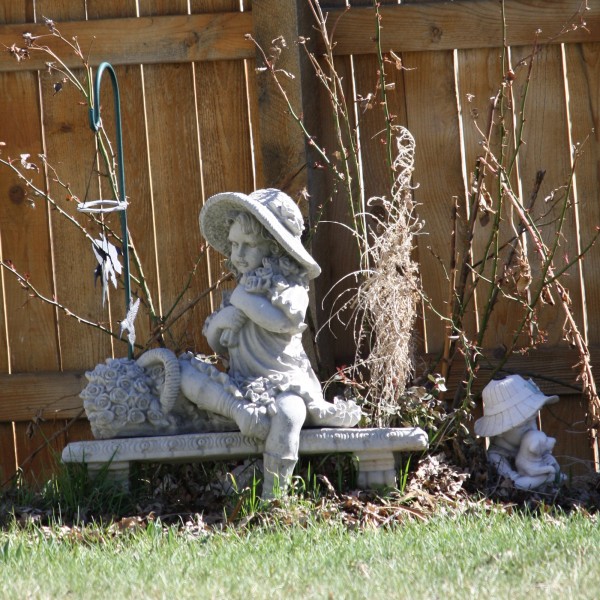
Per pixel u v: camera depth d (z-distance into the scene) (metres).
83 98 11.44
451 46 11.03
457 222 11.05
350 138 10.54
